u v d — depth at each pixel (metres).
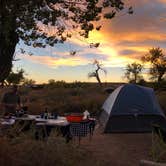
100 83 62.56
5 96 13.91
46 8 11.37
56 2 11.20
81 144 12.83
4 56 11.50
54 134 10.03
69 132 11.98
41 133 9.93
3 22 10.75
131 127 13.98
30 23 11.10
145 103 14.20
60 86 57.22
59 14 11.48
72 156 9.09
